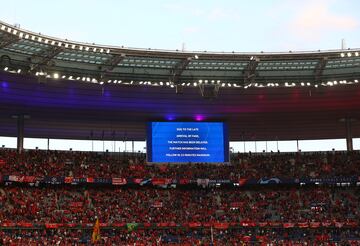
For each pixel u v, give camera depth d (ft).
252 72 212.43
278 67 213.66
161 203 241.35
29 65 191.01
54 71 199.21
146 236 221.25
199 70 215.51
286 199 251.80
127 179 241.96
